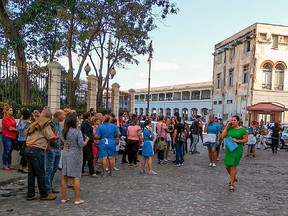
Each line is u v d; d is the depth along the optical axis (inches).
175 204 279.4
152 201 287.1
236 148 341.7
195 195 316.2
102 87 879.7
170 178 402.3
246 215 256.1
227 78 1513.3
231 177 347.3
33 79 470.3
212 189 347.9
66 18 770.2
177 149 516.7
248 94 1311.5
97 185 347.9
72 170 266.1
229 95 1485.0
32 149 270.4
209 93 2272.4
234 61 1450.5
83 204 269.1
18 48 555.2
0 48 589.6
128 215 242.4
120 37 880.9
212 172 461.7
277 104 1299.2
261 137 921.5
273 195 331.0
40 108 475.2
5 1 564.7
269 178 432.8
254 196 323.0
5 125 376.2
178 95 2632.9
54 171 305.0
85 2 707.4
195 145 704.4
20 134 378.6
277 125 808.3
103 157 396.8
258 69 1288.1
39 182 275.4
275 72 1305.4
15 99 437.4
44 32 584.7
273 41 1299.2
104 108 863.1
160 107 2797.7
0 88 414.9
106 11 775.1
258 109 1155.3
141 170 434.9
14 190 309.6
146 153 425.7
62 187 271.0
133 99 1074.7
